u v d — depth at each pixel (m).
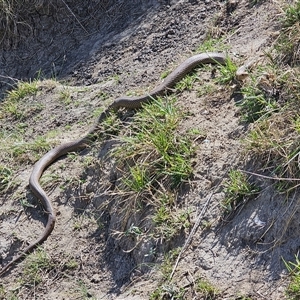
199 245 6.63
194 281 6.34
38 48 12.05
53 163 8.80
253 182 6.73
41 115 10.06
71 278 7.46
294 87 7.11
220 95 7.99
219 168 7.11
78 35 11.80
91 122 9.34
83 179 8.33
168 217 7.02
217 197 6.89
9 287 7.62
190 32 10.06
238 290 6.06
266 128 6.96
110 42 11.08
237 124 7.45
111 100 9.52
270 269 6.07
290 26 7.96
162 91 8.50
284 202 6.35
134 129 8.18
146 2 11.30
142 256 7.00
